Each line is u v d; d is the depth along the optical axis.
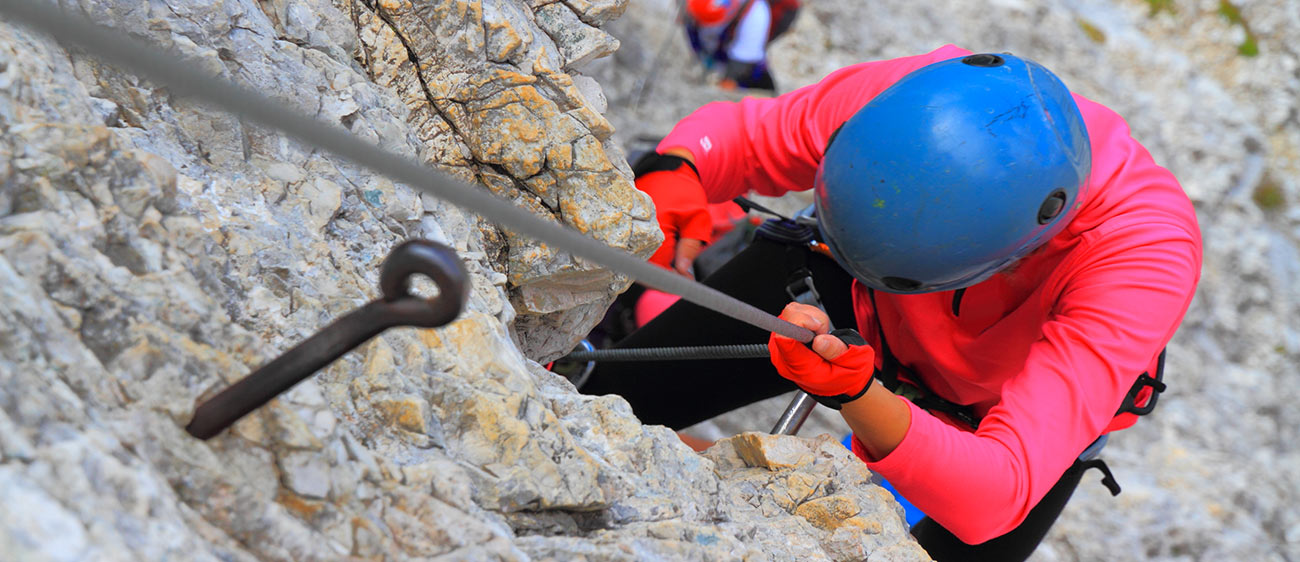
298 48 1.32
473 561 0.85
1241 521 3.68
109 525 0.63
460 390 1.05
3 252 0.75
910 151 1.46
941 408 1.94
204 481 0.75
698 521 1.16
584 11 1.64
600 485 1.08
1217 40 5.60
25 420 0.65
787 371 1.40
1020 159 1.43
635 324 2.61
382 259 1.23
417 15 1.46
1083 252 1.52
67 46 1.04
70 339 0.74
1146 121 5.11
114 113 1.05
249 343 0.86
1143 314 1.45
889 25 4.85
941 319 1.72
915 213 1.46
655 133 3.94
